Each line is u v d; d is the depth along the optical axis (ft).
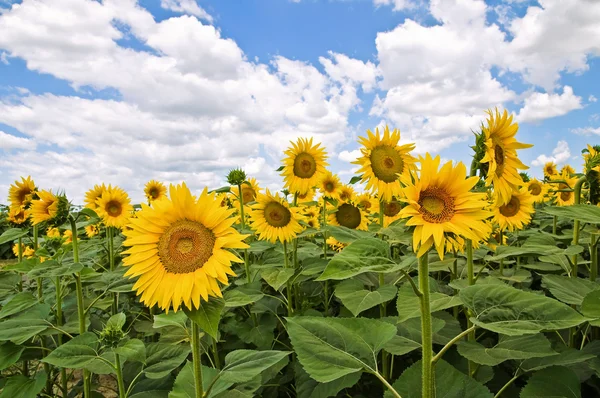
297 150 5.62
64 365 2.49
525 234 4.64
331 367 1.90
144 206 2.30
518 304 1.82
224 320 4.16
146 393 2.92
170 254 2.22
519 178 2.68
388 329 2.05
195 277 2.14
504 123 2.55
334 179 6.68
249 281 4.33
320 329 2.11
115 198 5.90
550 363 2.33
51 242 3.79
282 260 4.95
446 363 2.12
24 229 4.12
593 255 3.34
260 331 3.95
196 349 2.18
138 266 2.22
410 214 1.86
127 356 2.36
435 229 1.78
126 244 2.23
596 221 2.17
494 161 2.35
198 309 2.12
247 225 5.88
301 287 5.03
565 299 2.50
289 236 4.59
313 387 2.85
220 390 2.41
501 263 3.95
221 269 2.13
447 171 1.92
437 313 3.19
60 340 3.64
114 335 2.51
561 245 4.77
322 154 5.64
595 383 2.79
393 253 4.07
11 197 5.30
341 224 5.66
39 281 4.46
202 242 2.24
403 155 4.51
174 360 2.82
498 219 4.58
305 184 5.64
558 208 2.34
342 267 1.83
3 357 3.16
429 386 1.88
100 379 5.00
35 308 3.44
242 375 2.17
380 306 3.78
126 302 5.44
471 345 2.41
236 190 5.24
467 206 1.86
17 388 3.04
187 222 2.27
